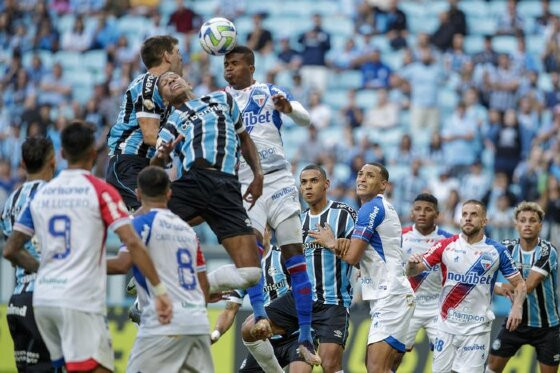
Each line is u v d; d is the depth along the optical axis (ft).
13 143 236.63
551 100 240.12
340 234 114.01
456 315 115.24
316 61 258.57
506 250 114.83
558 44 259.19
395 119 243.19
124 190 95.35
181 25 270.05
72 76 266.36
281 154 97.91
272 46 267.59
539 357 126.82
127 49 261.24
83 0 283.59
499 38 265.95
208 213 88.48
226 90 98.73
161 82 90.99
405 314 108.78
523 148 229.45
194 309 80.07
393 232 109.40
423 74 245.65
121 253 83.61
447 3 281.54
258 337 99.86
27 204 83.20
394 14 268.82
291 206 98.22
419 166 218.59
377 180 111.96
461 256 114.62
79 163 81.41
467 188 214.07
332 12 281.95
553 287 124.98
